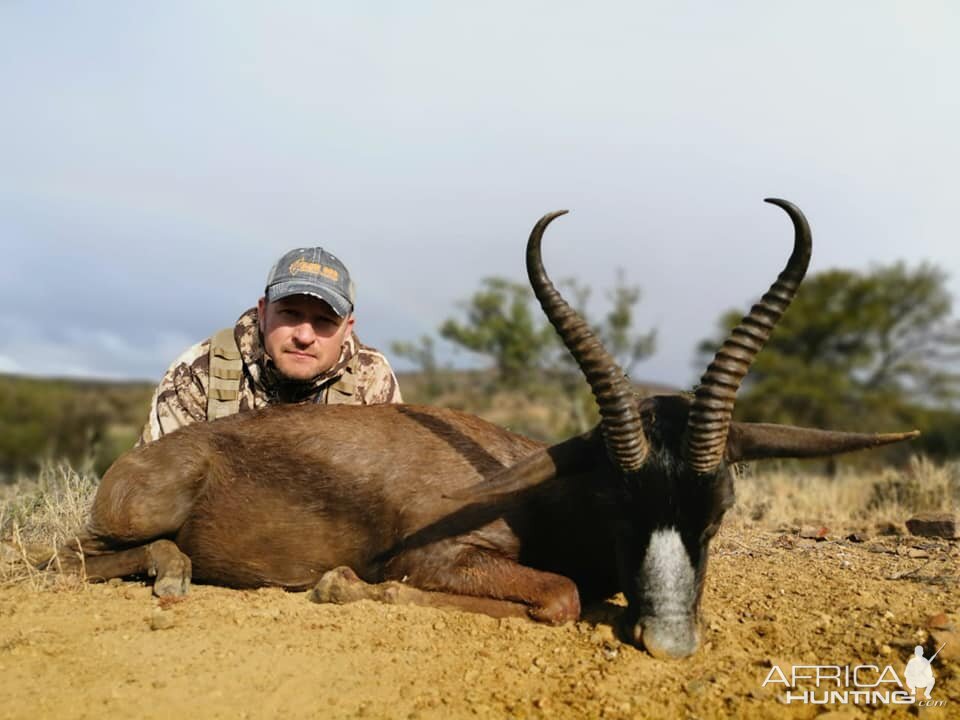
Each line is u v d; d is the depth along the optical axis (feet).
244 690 2.57
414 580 3.36
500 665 2.77
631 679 2.68
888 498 5.89
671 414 3.01
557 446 3.10
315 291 3.93
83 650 2.77
